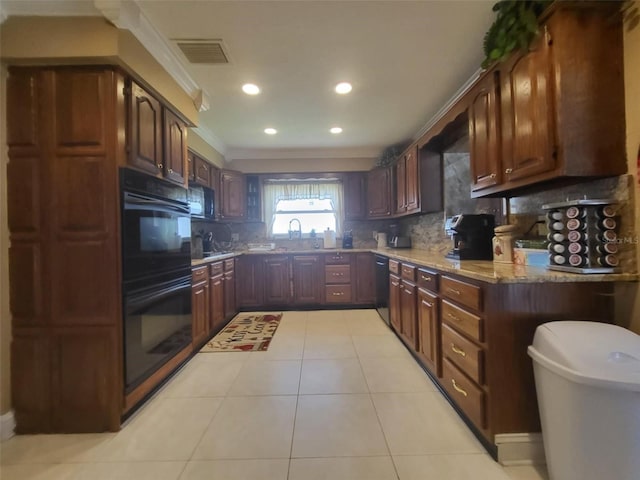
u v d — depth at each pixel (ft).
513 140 6.05
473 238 8.34
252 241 17.61
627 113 4.97
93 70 6.14
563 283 5.14
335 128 13.26
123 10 5.80
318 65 8.32
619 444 3.83
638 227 4.85
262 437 5.82
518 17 5.57
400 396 7.18
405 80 9.16
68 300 6.15
